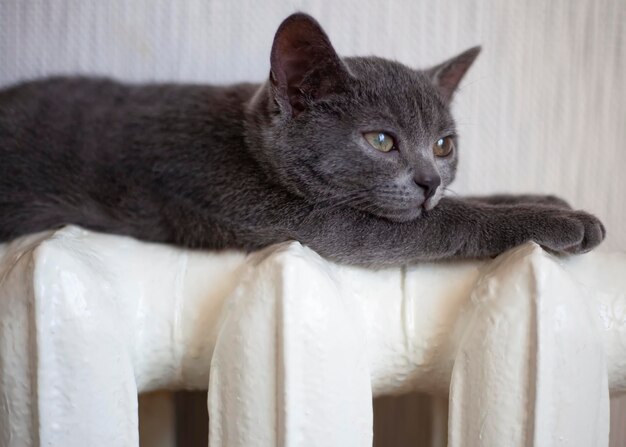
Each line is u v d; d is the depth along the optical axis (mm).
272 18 1148
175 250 817
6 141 1008
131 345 737
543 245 825
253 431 694
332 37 1162
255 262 719
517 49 1186
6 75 1146
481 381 711
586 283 778
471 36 1180
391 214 896
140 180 976
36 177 995
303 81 923
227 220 926
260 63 1163
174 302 757
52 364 654
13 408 673
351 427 706
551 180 1235
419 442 1267
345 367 695
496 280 712
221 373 705
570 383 702
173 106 1023
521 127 1215
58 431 668
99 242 773
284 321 661
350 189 910
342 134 909
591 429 734
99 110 1041
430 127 963
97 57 1148
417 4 1162
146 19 1138
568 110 1211
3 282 668
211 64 1160
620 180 1237
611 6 1174
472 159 1223
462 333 738
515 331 689
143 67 1157
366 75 946
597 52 1190
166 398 1074
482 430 717
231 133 980
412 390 823
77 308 657
